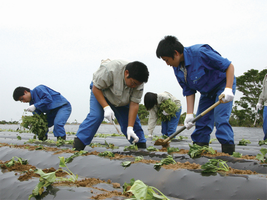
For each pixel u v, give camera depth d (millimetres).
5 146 5168
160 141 4797
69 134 12180
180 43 3885
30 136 10055
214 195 2219
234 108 35688
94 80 4219
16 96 6801
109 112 4273
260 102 7012
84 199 1935
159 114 8336
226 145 3906
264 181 2199
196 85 4066
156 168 2852
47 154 4188
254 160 3113
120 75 4008
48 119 7449
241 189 2182
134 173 2922
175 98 8352
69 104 7277
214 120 4125
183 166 2785
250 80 34500
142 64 3584
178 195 2381
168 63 4012
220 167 2721
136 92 4301
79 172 3336
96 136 11109
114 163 3275
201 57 3812
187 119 4500
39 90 6871
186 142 7742
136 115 4828
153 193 1521
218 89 4113
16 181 2453
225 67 3699
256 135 13180
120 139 8930
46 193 2098
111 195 2002
